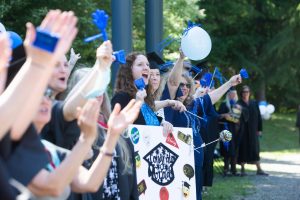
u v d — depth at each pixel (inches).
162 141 233.5
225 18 1339.8
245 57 1390.3
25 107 103.7
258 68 1348.4
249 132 604.4
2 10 569.3
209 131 394.9
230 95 581.3
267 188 509.4
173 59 782.5
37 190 114.6
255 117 608.7
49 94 152.7
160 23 422.9
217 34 1375.5
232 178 582.9
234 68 1362.0
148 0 418.9
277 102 1505.9
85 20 608.7
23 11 612.1
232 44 1350.9
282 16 1354.6
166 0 835.4
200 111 341.7
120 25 337.1
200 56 288.2
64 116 154.1
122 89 225.6
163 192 232.8
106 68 145.5
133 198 191.8
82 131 125.0
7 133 105.3
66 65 153.6
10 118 102.1
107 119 178.9
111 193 181.5
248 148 603.8
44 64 101.9
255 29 1406.3
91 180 134.3
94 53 643.5
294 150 941.8
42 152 111.3
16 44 131.0
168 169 235.0
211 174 396.5
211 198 444.5
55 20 102.5
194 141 313.0
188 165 240.4
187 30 289.4
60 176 116.9
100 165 134.9
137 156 226.2
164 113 284.7
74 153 121.6
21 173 107.7
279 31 1375.5
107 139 134.8
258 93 1419.8
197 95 333.1
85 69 177.9
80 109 131.3
